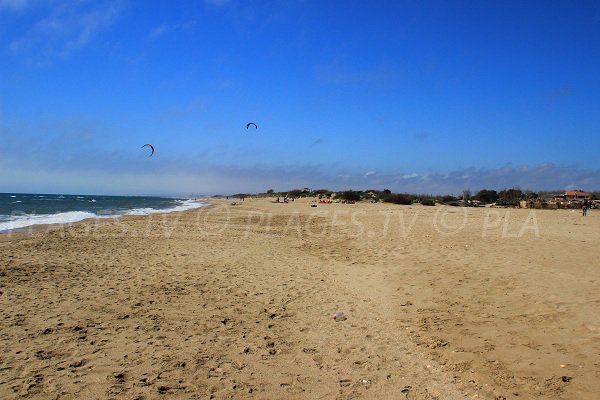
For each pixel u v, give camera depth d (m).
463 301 7.57
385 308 7.49
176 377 4.71
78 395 4.21
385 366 5.11
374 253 13.12
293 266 11.58
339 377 4.82
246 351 5.54
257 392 4.42
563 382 4.48
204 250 14.33
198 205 61.75
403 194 62.72
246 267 11.37
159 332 6.16
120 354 5.30
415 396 4.37
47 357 5.15
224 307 7.56
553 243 13.95
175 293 8.44
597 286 8.15
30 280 9.28
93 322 6.53
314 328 6.50
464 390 4.46
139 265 11.38
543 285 8.30
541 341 5.58
